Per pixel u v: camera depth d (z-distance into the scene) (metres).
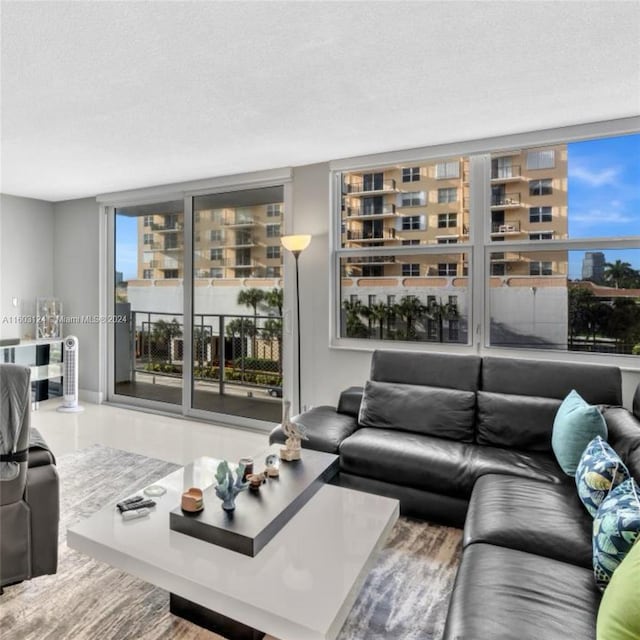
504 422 2.61
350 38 1.94
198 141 3.26
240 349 4.36
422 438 2.69
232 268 4.36
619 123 2.87
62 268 5.37
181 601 1.73
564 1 1.70
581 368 2.70
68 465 3.31
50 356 5.21
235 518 1.68
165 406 4.84
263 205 4.18
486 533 1.63
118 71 2.20
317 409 3.25
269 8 1.72
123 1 1.67
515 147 3.16
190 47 1.99
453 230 3.46
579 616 1.18
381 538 1.73
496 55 2.09
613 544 1.27
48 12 1.72
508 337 3.31
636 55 2.09
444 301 3.51
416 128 3.03
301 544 1.65
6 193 4.93
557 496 1.89
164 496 1.99
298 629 1.26
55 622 1.71
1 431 1.83
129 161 3.74
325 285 3.82
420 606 1.82
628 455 1.87
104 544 1.60
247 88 2.40
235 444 3.81
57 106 2.62
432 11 1.75
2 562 1.85
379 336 3.72
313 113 2.75
